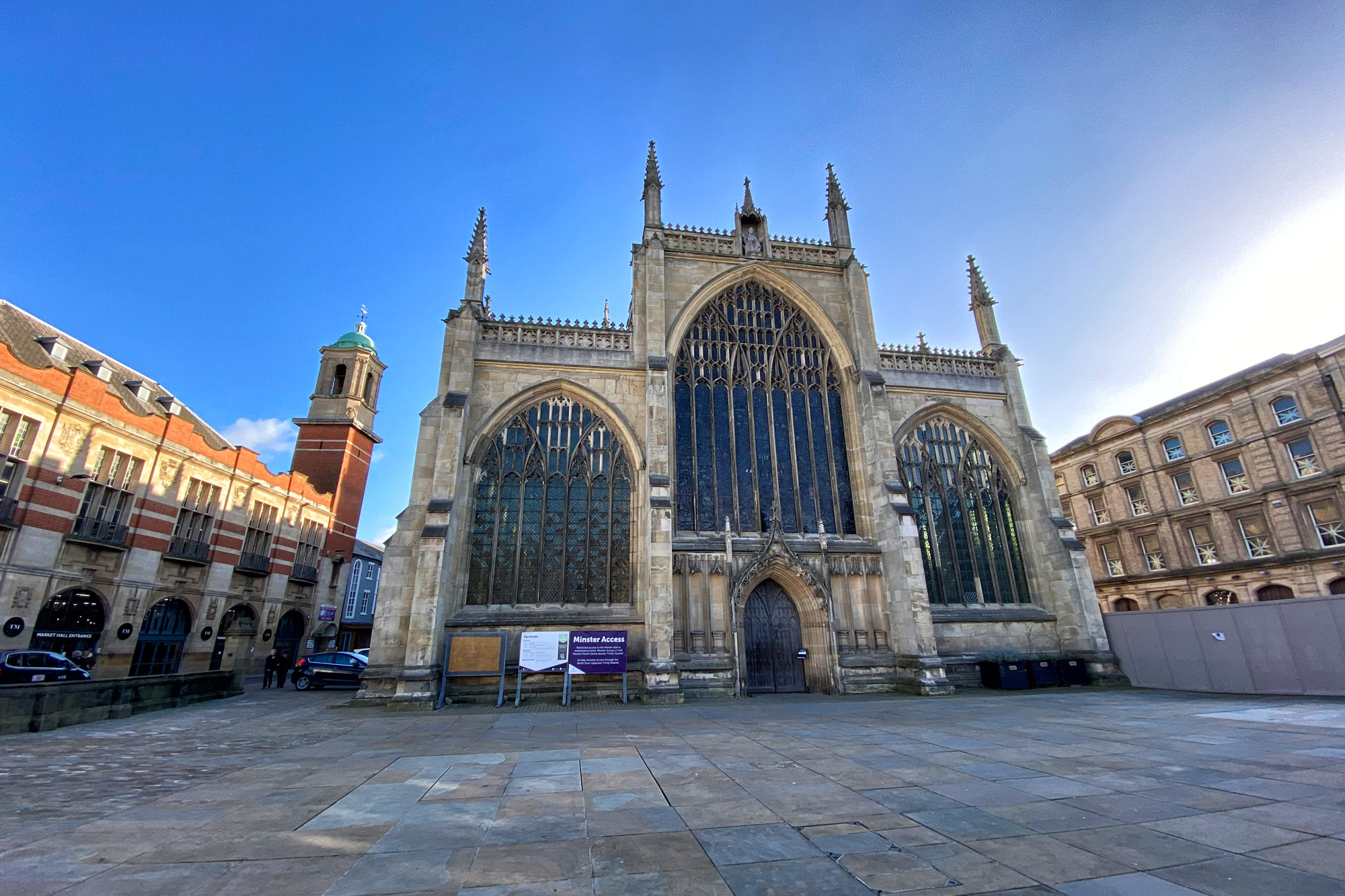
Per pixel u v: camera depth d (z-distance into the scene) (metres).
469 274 27.22
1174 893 4.95
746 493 26.92
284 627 46.56
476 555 23.94
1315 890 4.95
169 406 41.47
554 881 5.35
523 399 25.83
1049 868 5.52
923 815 7.21
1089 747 11.44
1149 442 42.88
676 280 28.86
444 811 7.66
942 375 31.06
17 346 31.44
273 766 10.71
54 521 29.11
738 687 22.89
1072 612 27.08
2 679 24.38
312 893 5.16
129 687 18.94
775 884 5.24
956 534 28.95
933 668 23.45
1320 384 34.41
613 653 21.25
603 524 24.97
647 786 8.88
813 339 30.06
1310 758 10.08
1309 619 19.94
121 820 7.36
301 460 53.62
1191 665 23.16
